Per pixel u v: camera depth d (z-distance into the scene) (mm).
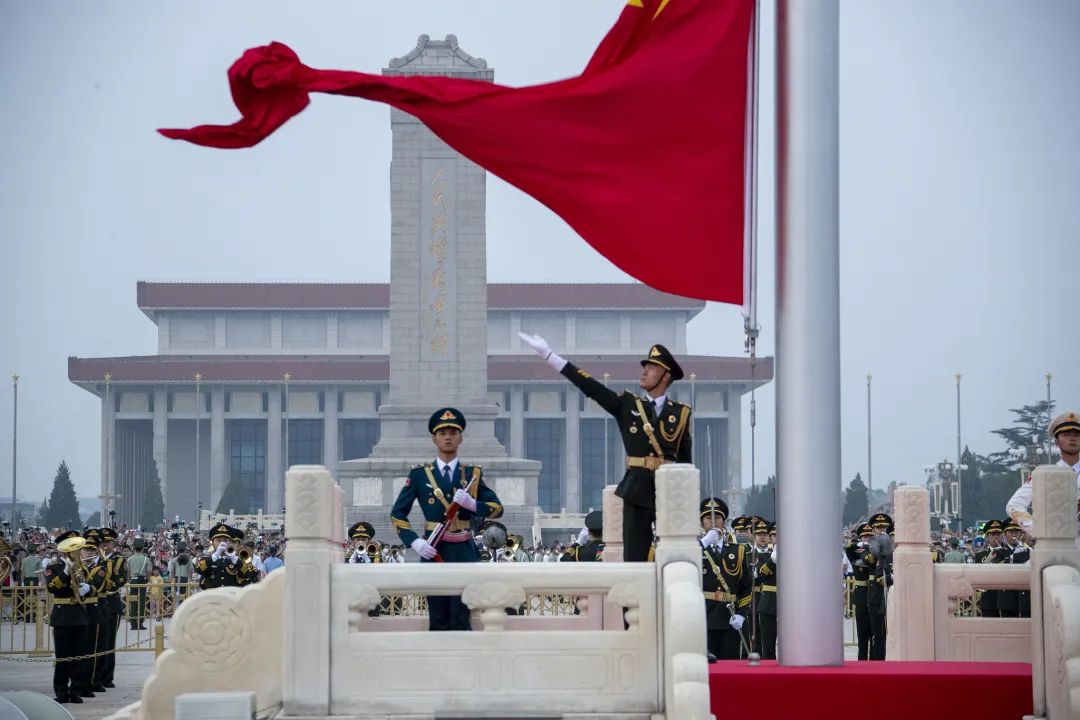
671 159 16797
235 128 15875
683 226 16766
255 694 14500
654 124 16766
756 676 15023
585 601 20562
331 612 14430
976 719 14883
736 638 29438
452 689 14406
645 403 17047
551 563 14594
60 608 34375
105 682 37656
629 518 16859
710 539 29562
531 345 17172
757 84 16766
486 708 14391
